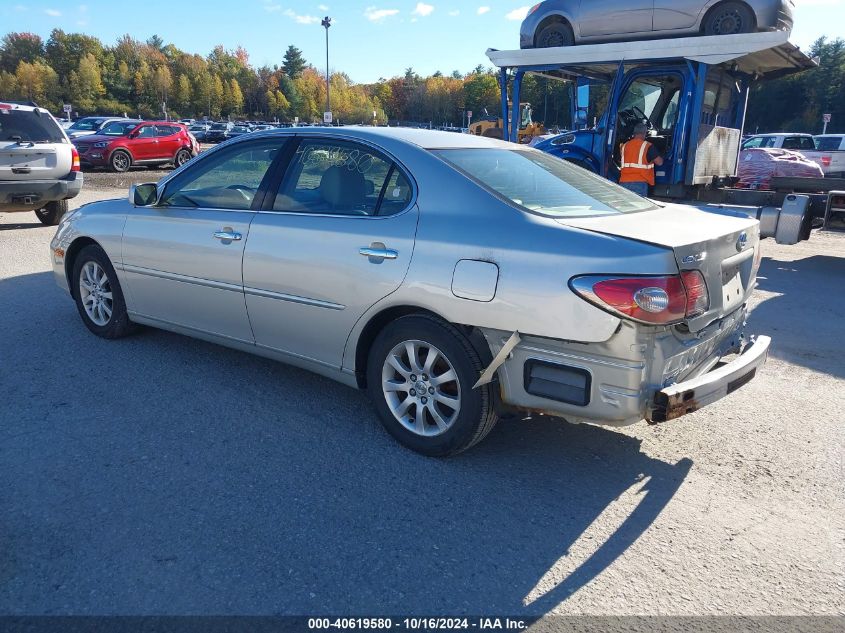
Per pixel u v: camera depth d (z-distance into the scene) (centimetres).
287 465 345
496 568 271
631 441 388
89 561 265
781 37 811
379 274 353
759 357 350
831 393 470
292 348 408
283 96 13488
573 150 1004
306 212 395
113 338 524
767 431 405
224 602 245
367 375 377
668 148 952
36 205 1047
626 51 920
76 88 11900
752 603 255
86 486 318
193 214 448
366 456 358
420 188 356
